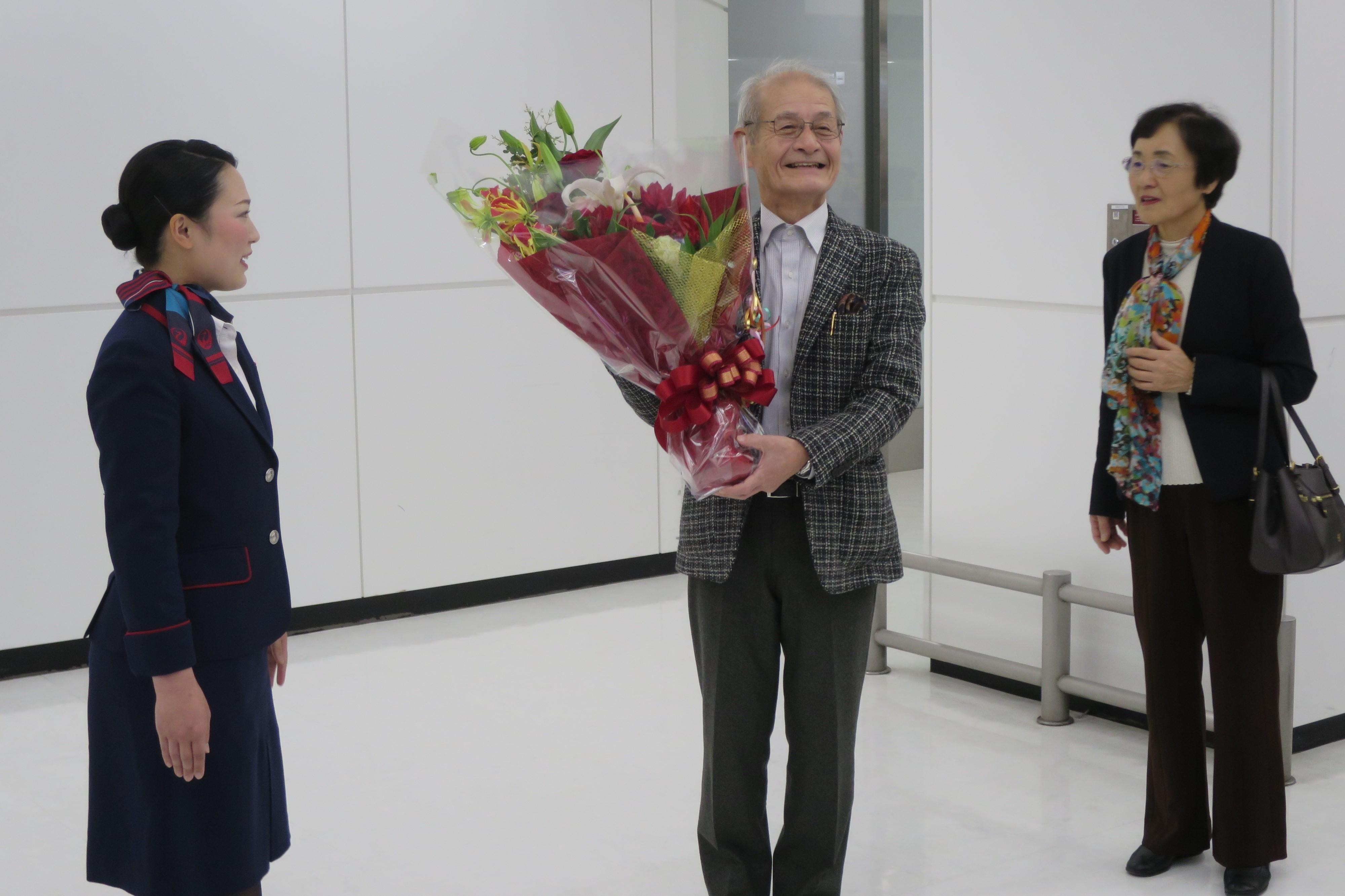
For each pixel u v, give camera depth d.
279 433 4.71
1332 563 2.53
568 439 5.32
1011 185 3.76
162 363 1.92
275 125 4.59
